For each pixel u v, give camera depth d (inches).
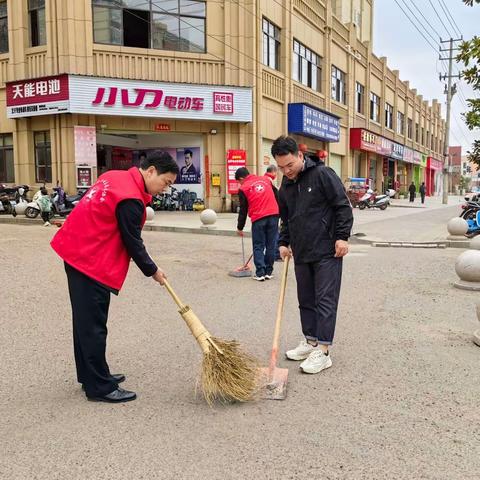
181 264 369.1
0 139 812.0
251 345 196.1
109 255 141.1
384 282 315.9
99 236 139.5
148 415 138.6
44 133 772.0
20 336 207.6
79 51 724.7
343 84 1243.8
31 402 147.1
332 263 169.3
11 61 768.3
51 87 723.4
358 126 1338.6
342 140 1228.5
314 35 1050.1
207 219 583.5
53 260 366.9
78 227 139.5
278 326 165.2
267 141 880.9
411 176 1991.9
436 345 196.9
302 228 169.9
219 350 144.3
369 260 401.4
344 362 178.9
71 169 743.1
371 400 148.2
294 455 118.5
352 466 114.1
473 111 260.8
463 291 290.4
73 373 169.5
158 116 754.2
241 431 129.7
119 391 148.9
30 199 771.4
